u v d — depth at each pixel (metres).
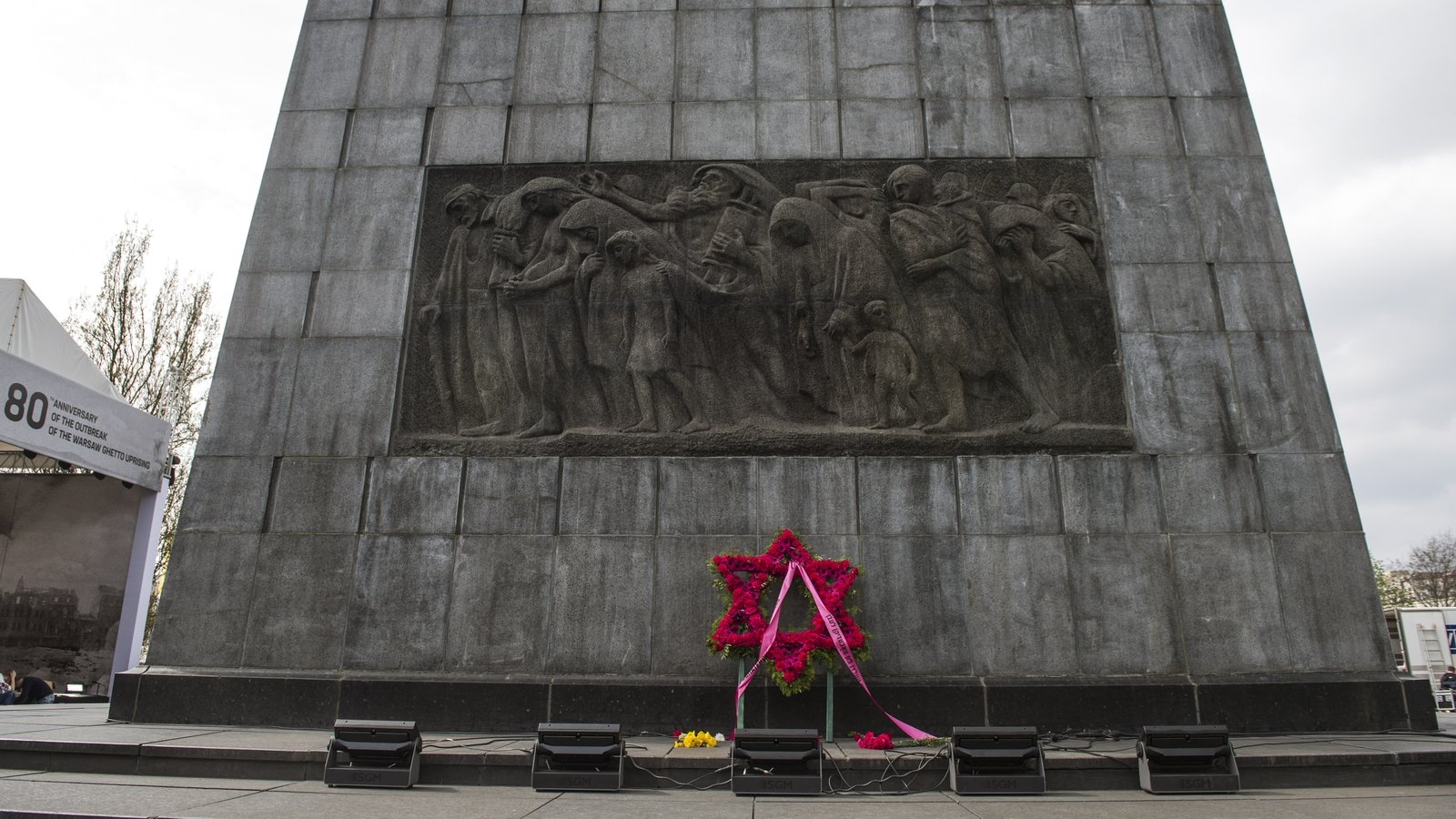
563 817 5.61
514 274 10.03
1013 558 8.95
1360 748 7.39
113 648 13.40
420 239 10.28
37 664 13.40
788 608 8.77
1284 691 8.44
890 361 9.53
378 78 10.98
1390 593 47.19
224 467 9.48
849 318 9.62
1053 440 9.26
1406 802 6.23
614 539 9.12
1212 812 5.91
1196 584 8.84
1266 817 5.70
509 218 10.20
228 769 7.02
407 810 5.78
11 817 5.43
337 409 9.66
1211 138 10.38
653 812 5.86
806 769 6.68
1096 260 9.93
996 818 5.72
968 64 10.73
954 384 9.48
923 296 9.75
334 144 10.70
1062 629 8.75
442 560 9.12
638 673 8.73
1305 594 8.80
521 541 9.14
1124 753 7.16
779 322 9.73
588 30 11.06
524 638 8.87
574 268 9.98
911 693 8.51
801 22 11.00
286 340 9.92
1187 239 9.98
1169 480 9.15
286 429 9.61
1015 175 10.27
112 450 12.95
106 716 9.48
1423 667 24.06
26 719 9.01
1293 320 9.66
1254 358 9.55
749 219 10.09
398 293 10.05
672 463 9.30
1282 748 7.48
